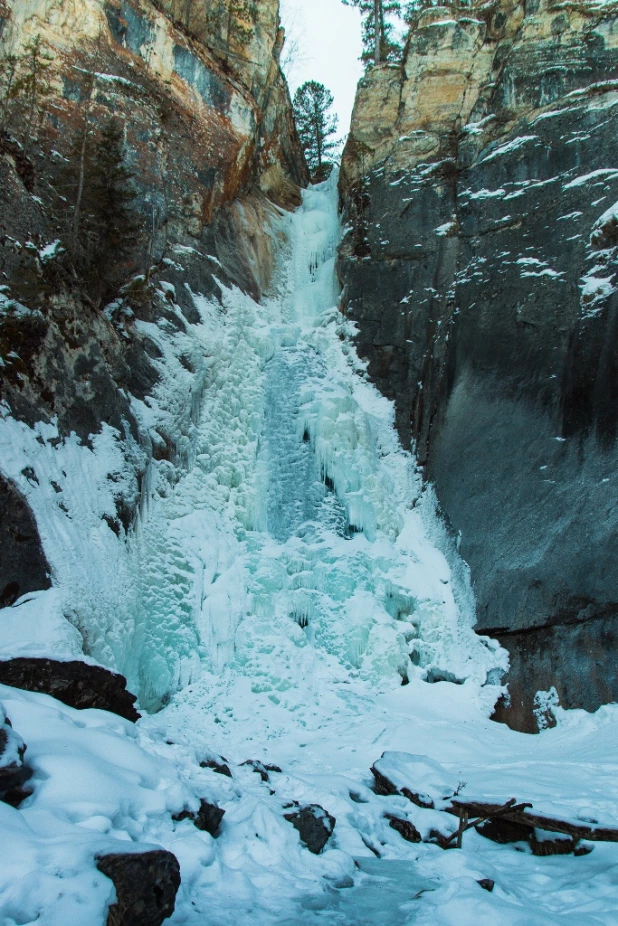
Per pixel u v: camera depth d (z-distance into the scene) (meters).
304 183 32.88
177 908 5.81
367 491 19.02
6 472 12.74
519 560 17.25
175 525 16.42
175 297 20.59
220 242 23.98
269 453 19.70
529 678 16.12
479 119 23.84
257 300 24.53
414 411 21.75
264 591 16.89
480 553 18.03
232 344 21.03
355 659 16.56
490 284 21.20
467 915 5.96
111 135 18.64
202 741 13.36
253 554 17.52
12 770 5.94
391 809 9.55
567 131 21.41
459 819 9.32
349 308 24.31
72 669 9.01
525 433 18.75
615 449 16.89
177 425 17.77
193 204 23.02
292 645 16.39
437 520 19.36
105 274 17.80
